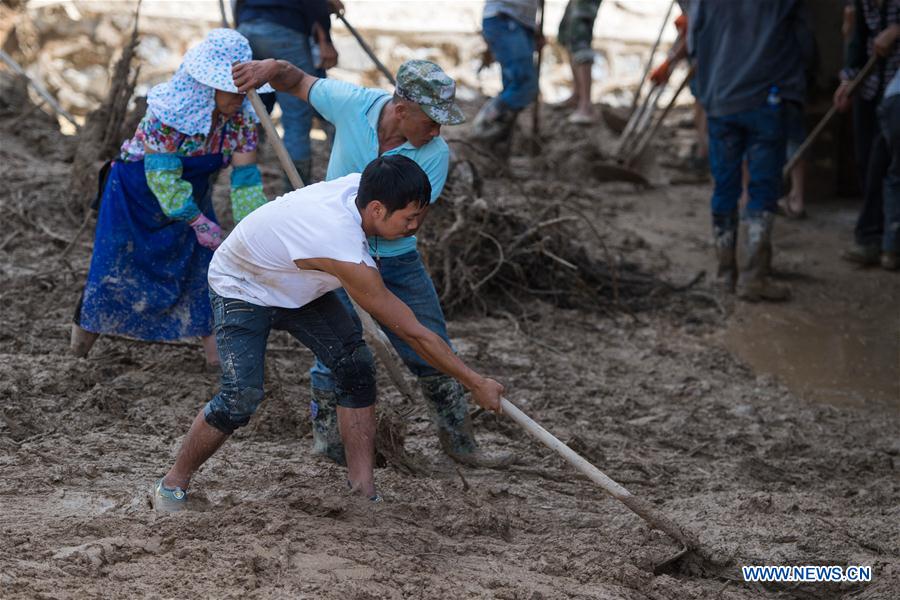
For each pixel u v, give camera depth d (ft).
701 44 56.18
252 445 34.19
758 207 56.44
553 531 30.40
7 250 50.42
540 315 52.19
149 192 36.42
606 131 82.23
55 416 34.91
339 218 25.29
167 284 37.50
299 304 27.37
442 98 29.17
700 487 35.94
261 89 33.78
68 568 23.29
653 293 56.70
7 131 68.80
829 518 32.96
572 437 37.19
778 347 51.62
